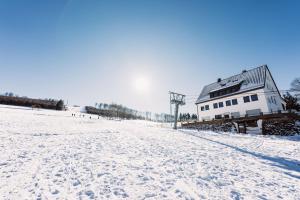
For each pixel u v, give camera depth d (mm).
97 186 6078
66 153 9711
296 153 13953
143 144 13984
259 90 31188
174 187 6496
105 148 11594
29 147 10469
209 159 10766
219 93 38969
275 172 9242
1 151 9148
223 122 30359
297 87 43688
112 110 107000
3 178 6137
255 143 18266
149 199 5484
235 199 5957
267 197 6273
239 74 39531
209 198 5875
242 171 8992
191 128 35938
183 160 10086
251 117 26812
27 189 5539
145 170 8000
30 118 28797
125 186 6238
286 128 23453
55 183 6082
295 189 7137
